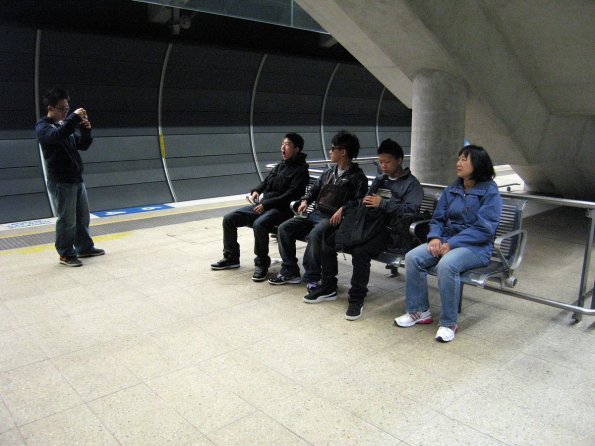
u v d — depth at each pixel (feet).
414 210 12.49
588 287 14.58
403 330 11.65
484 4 15.52
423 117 17.31
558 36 16.10
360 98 44.16
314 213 14.69
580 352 10.46
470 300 13.58
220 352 10.63
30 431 7.99
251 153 36.19
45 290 14.56
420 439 7.68
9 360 10.36
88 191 28.17
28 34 24.57
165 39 28.04
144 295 14.12
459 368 9.82
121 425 8.13
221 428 8.02
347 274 16.12
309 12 18.62
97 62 27.55
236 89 34.50
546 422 8.08
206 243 19.95
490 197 11.29
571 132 23.15
